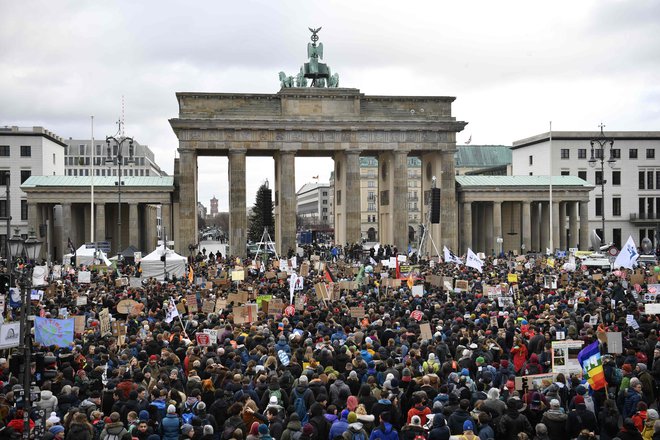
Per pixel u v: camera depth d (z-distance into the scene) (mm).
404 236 129250
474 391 25516
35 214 128625
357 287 60188
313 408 22203
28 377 22797
